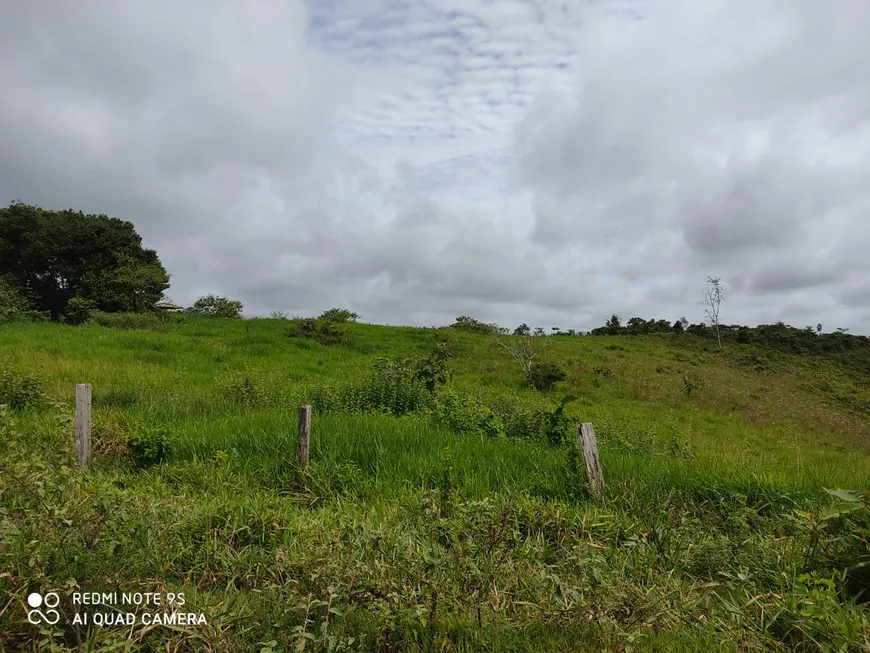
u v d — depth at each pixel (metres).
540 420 11.25
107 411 10.20
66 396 11.12
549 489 6.72
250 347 23.53
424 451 7.88
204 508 5.10
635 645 3.14
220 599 3.53
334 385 13.62
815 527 4.43
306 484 6.80
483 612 3.46
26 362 14.95
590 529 5.23
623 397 23.02
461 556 3.90
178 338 23.53
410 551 4.05
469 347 29.56
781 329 61.38
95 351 18.50
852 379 43.88
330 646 2.88
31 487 3.66
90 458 7.45
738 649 3.26
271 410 11.23
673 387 26.67
